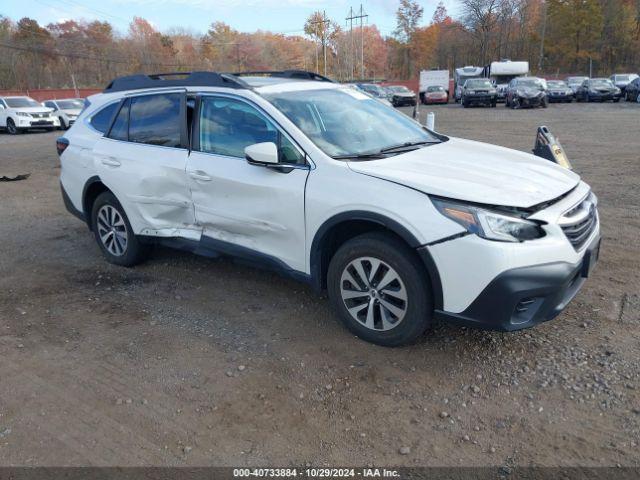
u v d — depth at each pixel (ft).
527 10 256.32
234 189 13.47
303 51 347.97
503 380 10.66
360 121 14.37
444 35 299.17
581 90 109.29
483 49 268.41
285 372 11.23
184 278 16.52
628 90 105.70
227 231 14.16
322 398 10.36
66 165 18.40
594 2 221.87
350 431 9.44
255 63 323.16
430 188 10.63
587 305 13.55
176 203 15.06
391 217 10.78
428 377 10.85
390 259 11.11
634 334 12.09
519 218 10.22
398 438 9.23
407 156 12.66
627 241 18.25
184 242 15.30
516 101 91.81
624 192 25.29
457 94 133.39
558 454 8.71
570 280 10.73
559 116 73.00
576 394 10.14
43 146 57.26
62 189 18.99
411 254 10.94
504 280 9.98
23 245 20.66
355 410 9.98
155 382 11.08
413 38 315.37
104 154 16.79
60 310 14.62
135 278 16.71
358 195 11.27
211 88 14.48
